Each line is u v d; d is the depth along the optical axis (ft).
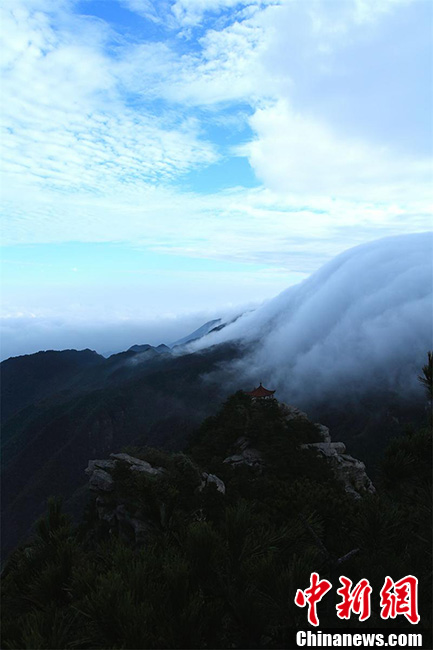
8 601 14.19
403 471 17.75
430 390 16.22
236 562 12.97
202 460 200.23
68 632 11.14
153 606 11.29
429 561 14.15
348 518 16.47
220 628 11.22
